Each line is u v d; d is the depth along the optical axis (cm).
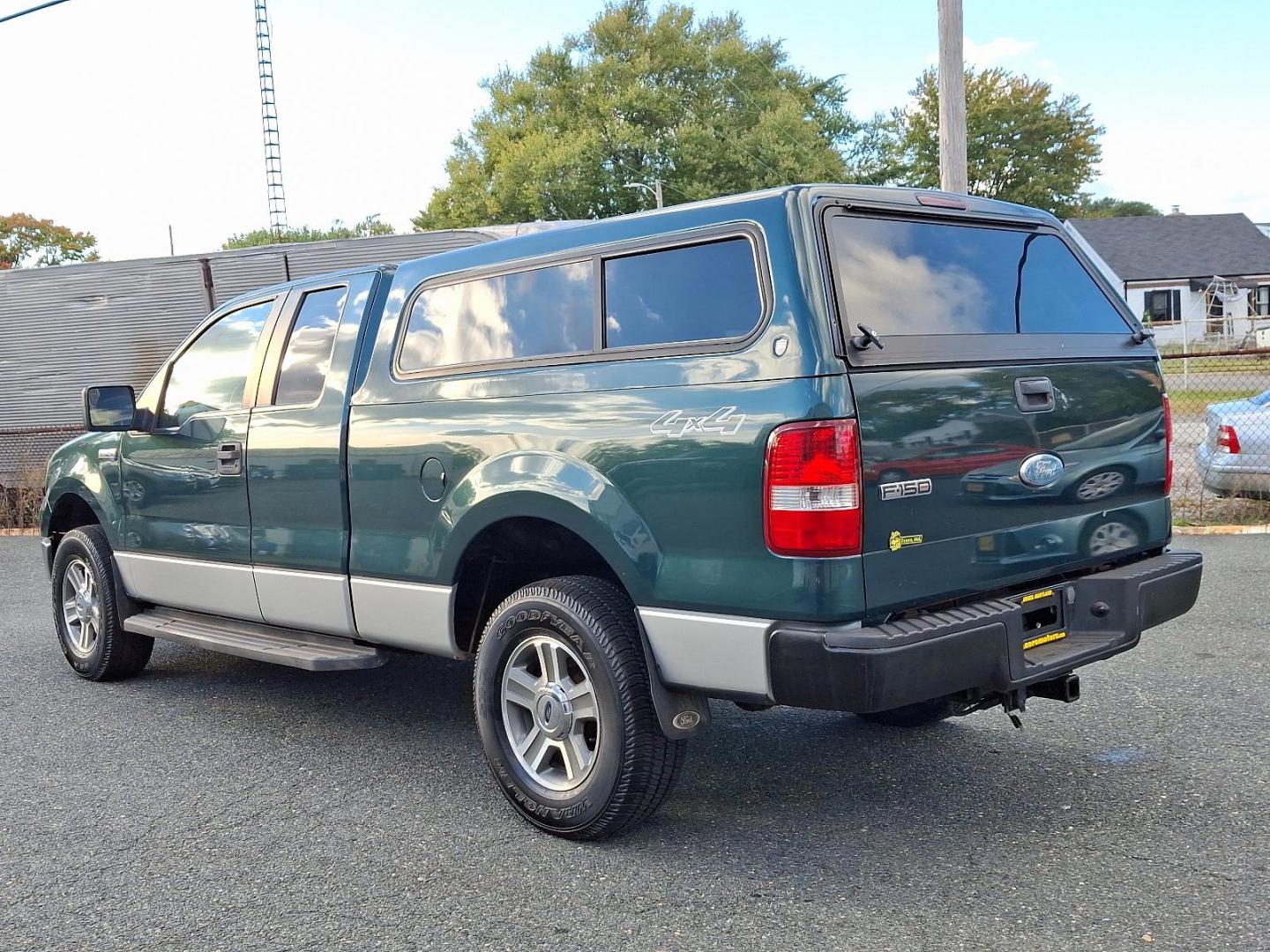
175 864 356
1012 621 324
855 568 299
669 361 335
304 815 395
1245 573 736
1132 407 385
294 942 302
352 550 433
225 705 545
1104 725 455
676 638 329
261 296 507
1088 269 408
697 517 321
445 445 392
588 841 362
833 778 411
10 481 1380
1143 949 278
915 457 312
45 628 748
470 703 538
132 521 552
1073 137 5428
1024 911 302
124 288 1354
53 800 418
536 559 407
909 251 341
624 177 4334
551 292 379
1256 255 4747
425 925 310
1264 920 290
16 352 1417
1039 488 347
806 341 303
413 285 430
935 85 5128
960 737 452
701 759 438
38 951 302
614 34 4591
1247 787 381
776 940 293
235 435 484
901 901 312
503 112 4738
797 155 4250
